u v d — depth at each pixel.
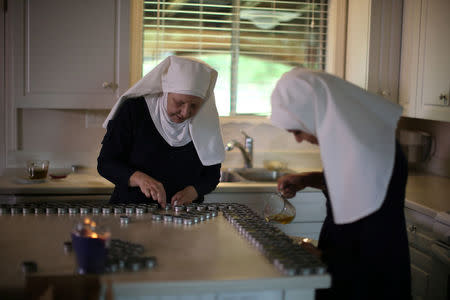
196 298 1.28
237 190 2.88
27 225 1.69
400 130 3.38
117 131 2.20
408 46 2.98
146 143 2.21
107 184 2.84
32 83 2.91
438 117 2.68
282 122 1.53
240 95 3.47
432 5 2.73
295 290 1.29
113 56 2.95
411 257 2.44
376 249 1.46
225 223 1.79
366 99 1.50
